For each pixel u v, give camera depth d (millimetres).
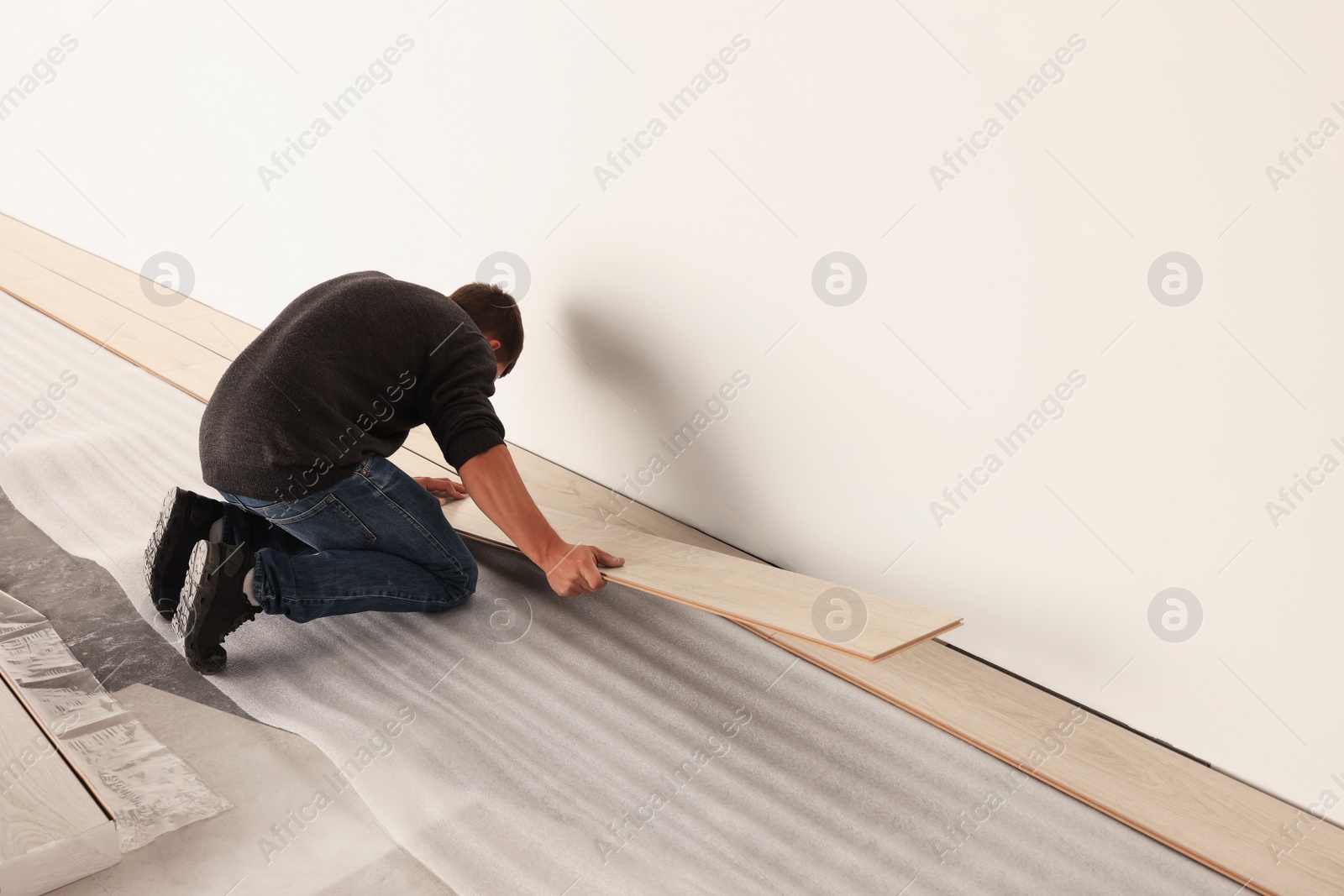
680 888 1562
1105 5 1575
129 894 1494
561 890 1546
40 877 1462
